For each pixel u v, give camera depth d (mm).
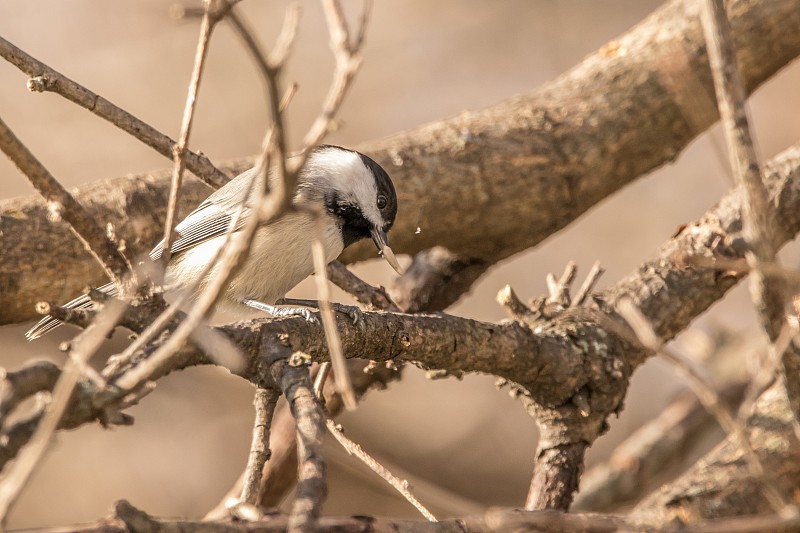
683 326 8078
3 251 8086
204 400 15664
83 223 5344
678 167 16609
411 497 5785
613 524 5387
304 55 16469
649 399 15875
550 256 16500
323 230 8766
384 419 16016
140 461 15117
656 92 10305
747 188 5441
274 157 4285
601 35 16766
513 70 16891
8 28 16297
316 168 9211
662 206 16484
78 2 16469
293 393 5020
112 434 15164
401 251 10164
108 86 16125
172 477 15078
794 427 6473
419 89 16844
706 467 6453
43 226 8242
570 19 16828
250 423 15578
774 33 10375
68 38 16375
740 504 6066
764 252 5445
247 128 16000
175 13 3891
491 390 16281
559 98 10578
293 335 5652
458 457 15828
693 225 8391
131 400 4594
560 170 10102
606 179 10328
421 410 16141
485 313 16359
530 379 7297
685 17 10578
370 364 7969
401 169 9812
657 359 16156
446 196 9867
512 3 16984
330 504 14547
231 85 16203
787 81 16281
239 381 15656
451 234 10094
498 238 10328
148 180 9047
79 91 6395
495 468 15766
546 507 7227
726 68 5391
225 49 16266
